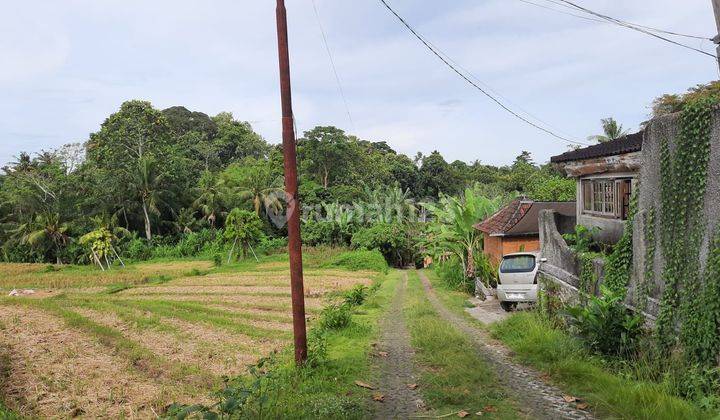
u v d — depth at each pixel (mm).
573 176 13555
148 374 9367
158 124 61344
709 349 5992
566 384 6586
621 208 11383
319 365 8070
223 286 26797
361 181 70438
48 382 8727
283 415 5492
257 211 55219
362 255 39062
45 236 48938
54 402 7734
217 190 58125
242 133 88562
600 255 9570
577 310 7980
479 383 6777
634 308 7852
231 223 44531
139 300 20109
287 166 8586
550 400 5988
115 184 52688
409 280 30953
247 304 19281
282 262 42531
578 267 9961
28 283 30609
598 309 7770
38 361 10352
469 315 14273
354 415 5465
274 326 14602
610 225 11836
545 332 9164
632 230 8172
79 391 8250
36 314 16375
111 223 50594
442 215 25828
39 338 12656
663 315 6934
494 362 8086
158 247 52219
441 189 79688
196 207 58438
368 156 78812
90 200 52969
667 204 7152
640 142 9898
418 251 44062
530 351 8445
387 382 7141
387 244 46406
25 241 48750
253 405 5902
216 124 94625
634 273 7910
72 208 53656
